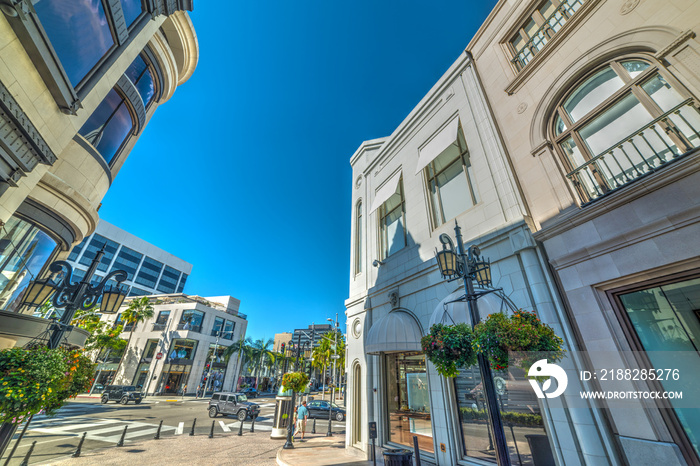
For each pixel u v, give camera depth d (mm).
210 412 21875
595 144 6391
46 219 8500
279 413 14352
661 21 5559
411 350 8586
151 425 17219
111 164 11062
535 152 7309
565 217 5945
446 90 11141
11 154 4523
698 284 4391
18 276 8125
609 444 4621
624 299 5211
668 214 4605
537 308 6078
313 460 9383
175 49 12945
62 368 4539
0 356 3988
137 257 80375
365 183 15031
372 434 8555
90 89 5867
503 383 6609
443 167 10648
